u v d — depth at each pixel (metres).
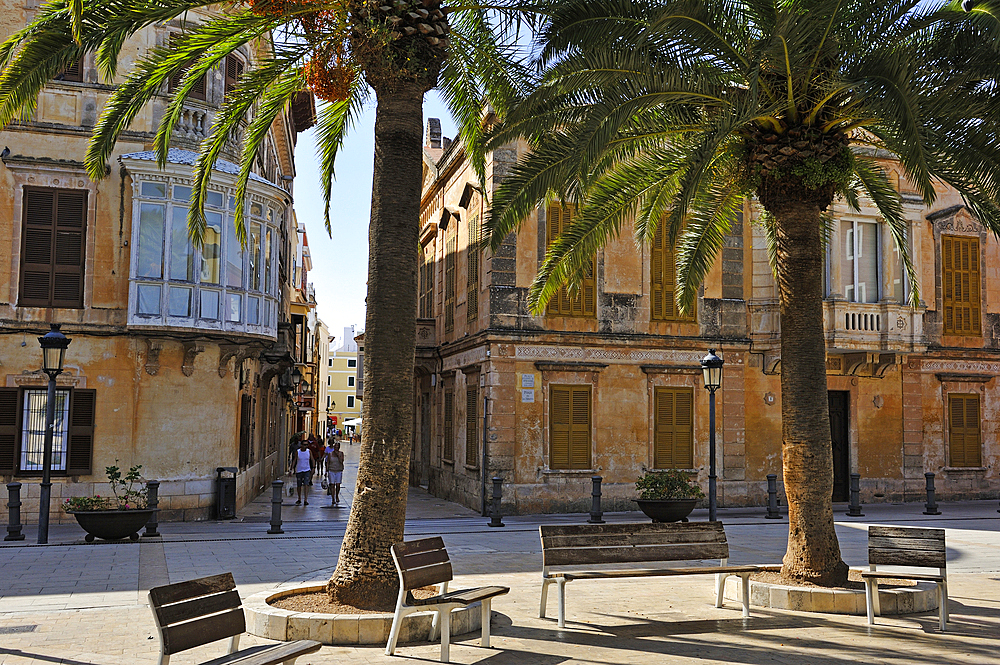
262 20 10.08
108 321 18.66
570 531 9.20
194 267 18.70
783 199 10.71
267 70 10.95
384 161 8.97
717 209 14.18
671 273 22.75
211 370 19.52
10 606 9.46
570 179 9.98
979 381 25.31
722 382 22.84
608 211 13.22
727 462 22.69
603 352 21.97
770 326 22.97
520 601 9.98
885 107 8.72
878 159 23.59
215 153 11.65
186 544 14.91
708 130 11.08
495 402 21.08
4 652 7.41
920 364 24.83
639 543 9.35
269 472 30.98
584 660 7.30
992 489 25.28
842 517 20.56
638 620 8.94
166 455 18.80
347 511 21.86
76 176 18.75
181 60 10.38
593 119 9.48
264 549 14.34
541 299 13.66
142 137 18.95
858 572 10.88
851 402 24.12
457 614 8.23
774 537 16.41
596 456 21.67
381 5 8.77
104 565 12.45
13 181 18.42
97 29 9.62
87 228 18.70
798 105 10.41
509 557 13.56
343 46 9.59
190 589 5.71
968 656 7.52
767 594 9.68
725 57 10.18
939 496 24.70
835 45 9.75
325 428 83.94
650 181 13.23
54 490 18.08
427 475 30.39
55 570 11.98
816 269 10.62
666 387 22.34
